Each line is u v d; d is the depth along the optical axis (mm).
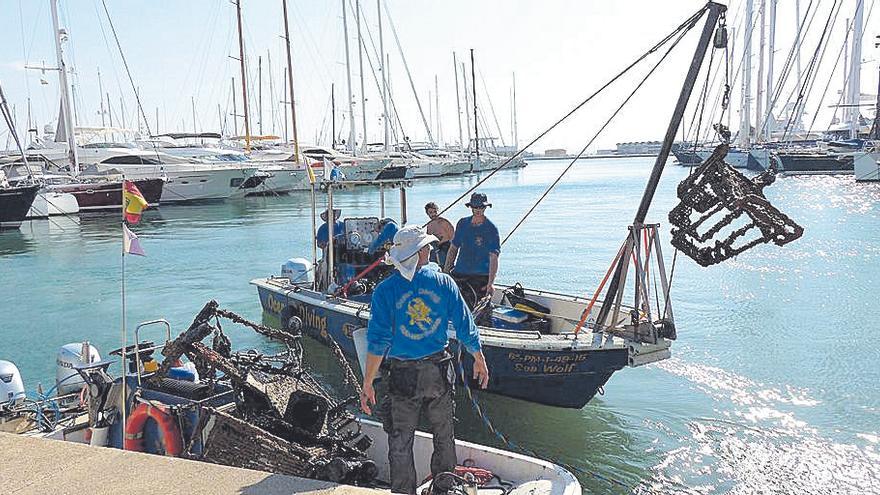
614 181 58656
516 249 20906
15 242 24953
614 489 6105
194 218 31906
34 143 41344
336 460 4664
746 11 41125
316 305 9562
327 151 50219
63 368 7211
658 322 7227
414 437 4578
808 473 6242
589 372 7164
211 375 5621
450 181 60594
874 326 10867
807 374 8789
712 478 6219
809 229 22156
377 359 4082
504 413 7773
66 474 3496
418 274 4082
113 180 33625
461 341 4246
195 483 3363
